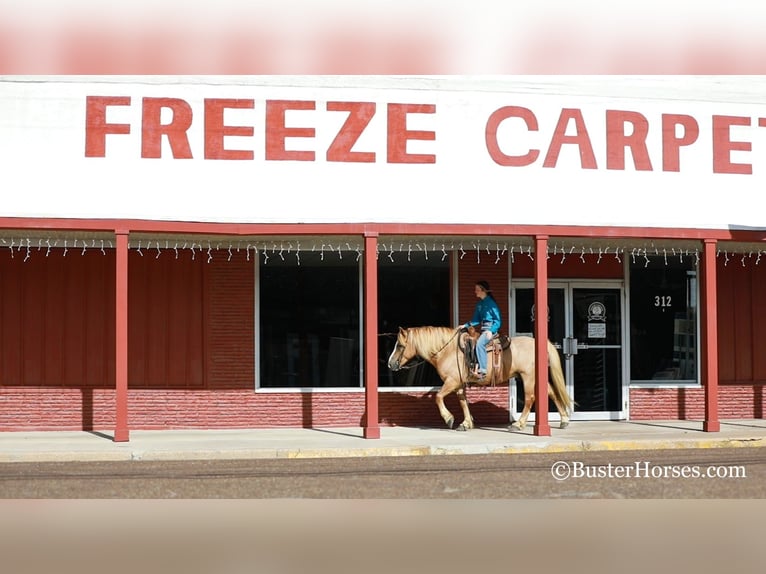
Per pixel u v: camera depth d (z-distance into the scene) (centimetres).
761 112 1727
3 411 1722
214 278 1755
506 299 1816
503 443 1517
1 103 1555
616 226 1662
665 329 1880
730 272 1917
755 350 1916
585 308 1861
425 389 1783
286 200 1602
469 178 1636
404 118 1633
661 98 1695
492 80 1655
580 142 1666
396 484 1212
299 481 1238
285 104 1614
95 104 1573
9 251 1742
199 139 1591
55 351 1736
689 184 1692
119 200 1565
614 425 1780
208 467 1365
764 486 1208
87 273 1748
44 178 1553
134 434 1669
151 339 1747
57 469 1348
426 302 1791
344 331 1772
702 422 1825
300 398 1756
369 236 1606
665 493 1159
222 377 1748
